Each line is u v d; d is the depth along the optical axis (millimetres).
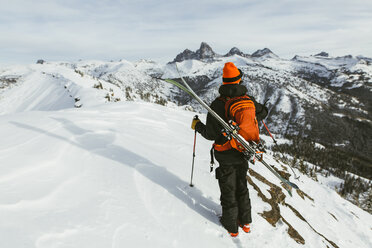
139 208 2729
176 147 5145
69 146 3605
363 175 145625
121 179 3178
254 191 4242
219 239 2783
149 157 4098
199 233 2723
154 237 2385
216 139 2785
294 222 4379
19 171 2705
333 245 4676
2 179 2496
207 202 3400
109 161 3541
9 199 2229
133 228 2395
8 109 115375
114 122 5566
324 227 5914
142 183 3248
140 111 7512
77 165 3217
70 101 76625
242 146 2637
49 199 2418
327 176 113000
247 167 2918
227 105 2596
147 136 5270
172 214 2844
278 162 9812
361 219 8977
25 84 143375
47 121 4535
